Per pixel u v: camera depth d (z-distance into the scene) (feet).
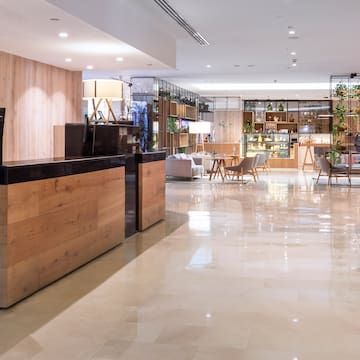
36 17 18.62
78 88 34.22
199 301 15.44
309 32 32.81
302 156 75.56
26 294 15.71
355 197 41.42
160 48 29.96
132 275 18.25
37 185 16.11
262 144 78.28
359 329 13.32
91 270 18.93
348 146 51.57
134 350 11.94
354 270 19.03
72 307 14.89
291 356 11.66
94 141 24.82
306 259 20.67
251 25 30.71
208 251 21.99
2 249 14.69
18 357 11.55
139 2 24.44
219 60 44.70
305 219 30.45
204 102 77.82
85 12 19.42
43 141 30.53
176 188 47.83
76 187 18.74
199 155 61.52
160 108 57.88
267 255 21.33
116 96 29.45
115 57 27.94
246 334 12.92
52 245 17.15
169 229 27.14
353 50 39.73
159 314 14.32
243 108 80.74
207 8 26.48
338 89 51.93
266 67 49.29
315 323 13.71
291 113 80.64
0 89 26.71
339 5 26.05
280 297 15.84
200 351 11.90
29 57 27.84
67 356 11.61
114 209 22.57
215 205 36.37
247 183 53.11
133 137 26.68
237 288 16.75
